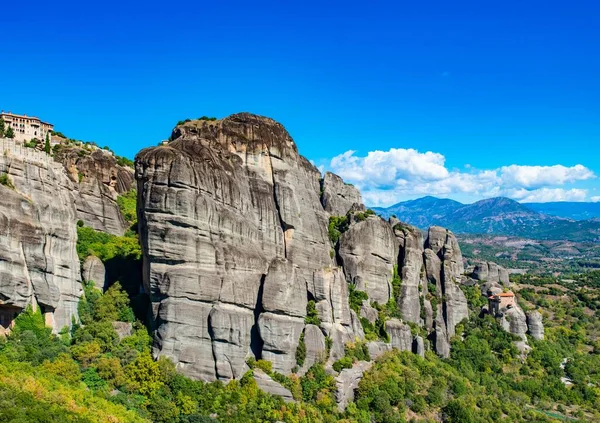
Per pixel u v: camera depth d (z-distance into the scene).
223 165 112.94
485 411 130.50
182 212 101.00
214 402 96.94
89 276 113.50
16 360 88.88
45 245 100.44
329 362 117.12
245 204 115.00
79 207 132.12
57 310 101.38
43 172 104.12
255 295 109.50
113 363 96.44
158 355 100.06
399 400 121.19
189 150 107.75
